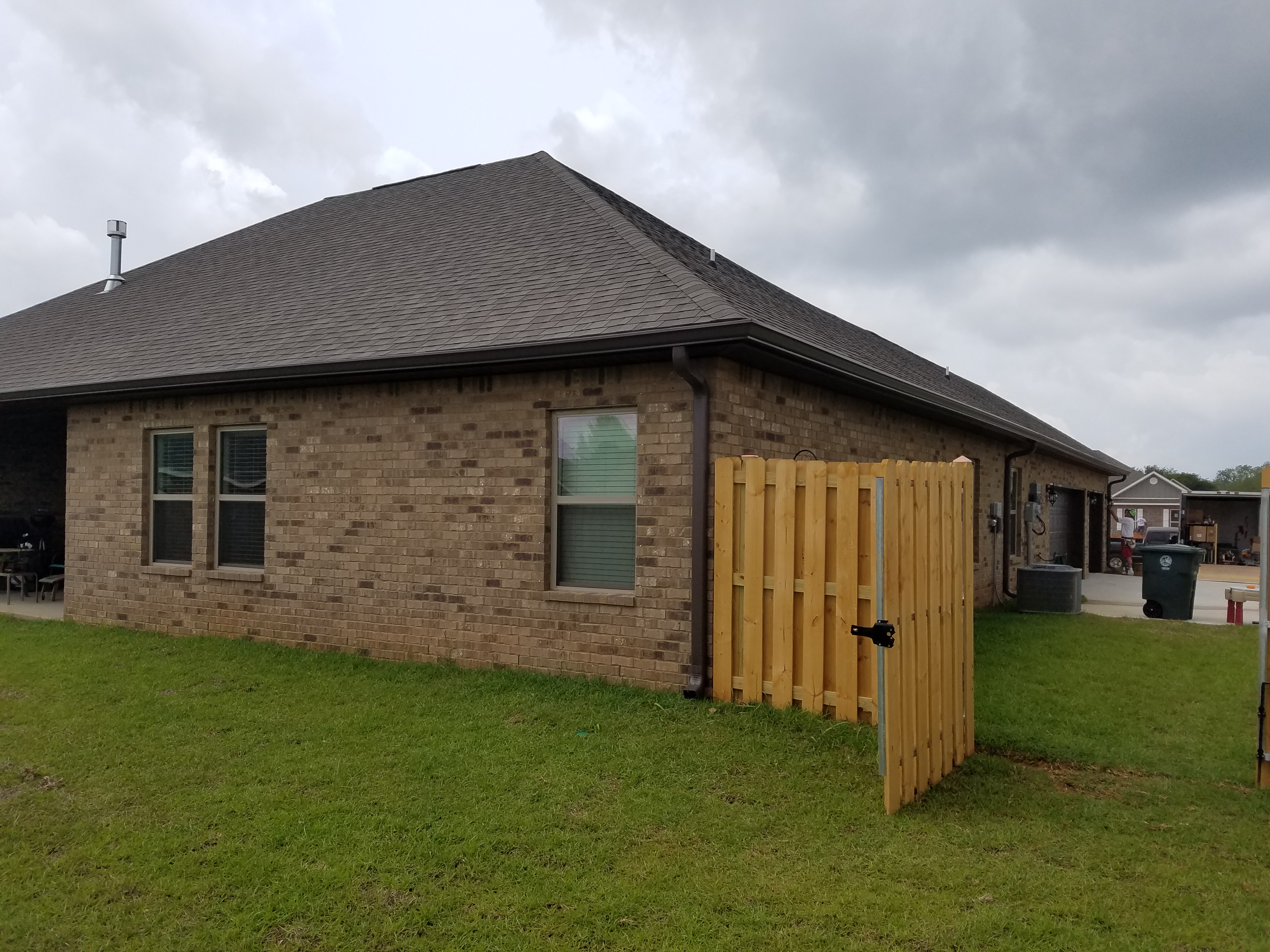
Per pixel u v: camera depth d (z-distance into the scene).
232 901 3.63
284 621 8.93
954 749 5.28
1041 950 3.21
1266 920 3.44
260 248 13.01
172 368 9.30
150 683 7.32
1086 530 21.70
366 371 7.77
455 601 7.94
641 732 5.85
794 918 3.46
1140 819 4.48
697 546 6.68
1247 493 30.42
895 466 4.59
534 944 3.29
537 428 7.55
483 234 10.31
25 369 11.15
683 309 6.72
